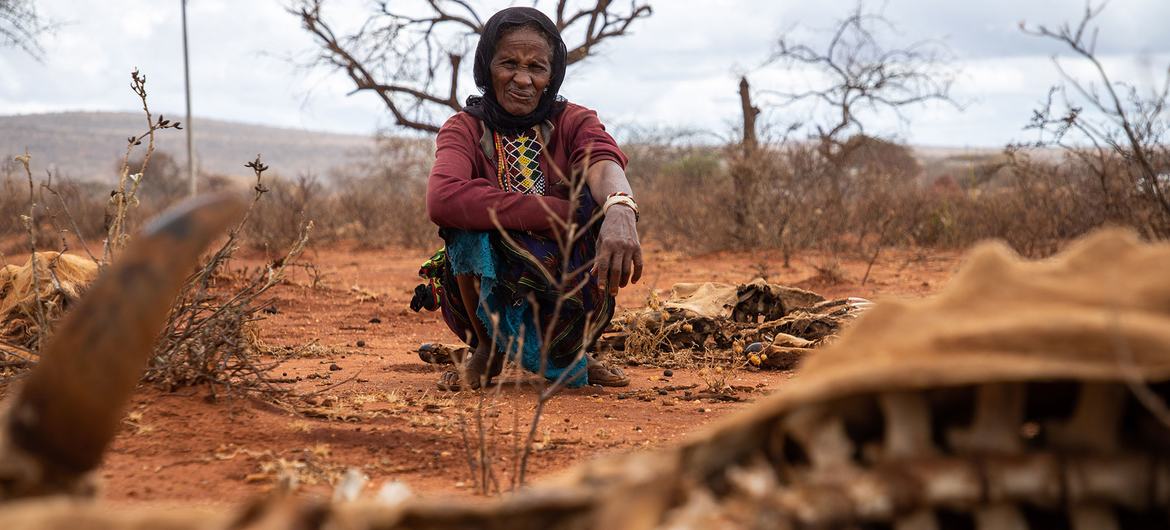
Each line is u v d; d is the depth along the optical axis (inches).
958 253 566.3
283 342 276.1
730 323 261.9
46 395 49.0
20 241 619.8
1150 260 55.2
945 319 54.7
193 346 158.1
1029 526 53.4
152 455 121.2
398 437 135.6
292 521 47.0
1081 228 467.5
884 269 481.4
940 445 53.6
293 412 150.6
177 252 50.3
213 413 142.5
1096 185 440.8
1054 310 53.5
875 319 56.1
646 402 177.3
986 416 52.9
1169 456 52.6
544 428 147.8
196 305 158.4
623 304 366.3
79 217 745.6
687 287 287.3
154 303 49.6
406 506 49.2
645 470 53.1
